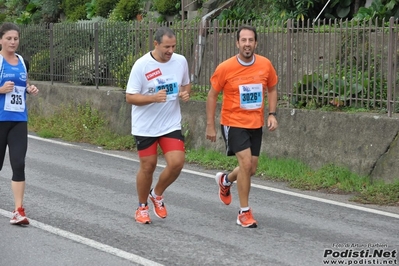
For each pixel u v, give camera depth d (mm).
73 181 11828
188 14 23469
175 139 8750
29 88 9000
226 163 13648
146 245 7973
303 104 13820
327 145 12648
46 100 19406
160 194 9109
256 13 21094
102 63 18672
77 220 9102
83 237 8289
